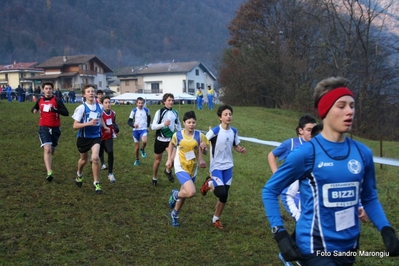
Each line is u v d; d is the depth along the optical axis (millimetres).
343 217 2535
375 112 35219
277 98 44406
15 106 23938
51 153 7910
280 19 41906
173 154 5988
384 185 9242
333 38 37375
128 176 9117
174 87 66438
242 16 44625
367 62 34000
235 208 6996
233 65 46406
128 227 5676
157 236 5387
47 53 119312
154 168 8234
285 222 6332
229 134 5793
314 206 2555
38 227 5426
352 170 2527
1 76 71812
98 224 5695
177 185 8508
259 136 18562
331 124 2557
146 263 4527
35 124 16984
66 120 18312
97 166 7211
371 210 2695
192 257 4770
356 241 2604
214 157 5812
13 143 12820
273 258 4820
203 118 21906
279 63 42094
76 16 143000
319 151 2562
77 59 67188
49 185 7680
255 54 44031
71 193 7219
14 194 6910
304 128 4816
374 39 34594
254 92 46219
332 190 2520
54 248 4785
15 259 4398
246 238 5488
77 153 11797
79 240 5082
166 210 6617
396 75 34688
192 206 6965
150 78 67625
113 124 8586
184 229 5727
